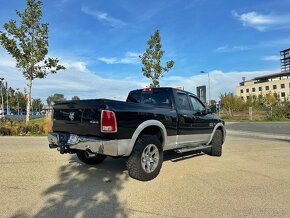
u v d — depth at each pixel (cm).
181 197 491
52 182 561
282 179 619
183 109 727
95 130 543
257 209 444
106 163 741
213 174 652
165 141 648
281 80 10862
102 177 604
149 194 504
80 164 724
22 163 720
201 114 789
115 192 510
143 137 584
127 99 803
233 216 415
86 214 412
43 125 1565
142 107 595
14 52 1694
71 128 586
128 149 554
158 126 620
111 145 527
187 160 809
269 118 4350
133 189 529
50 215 405
